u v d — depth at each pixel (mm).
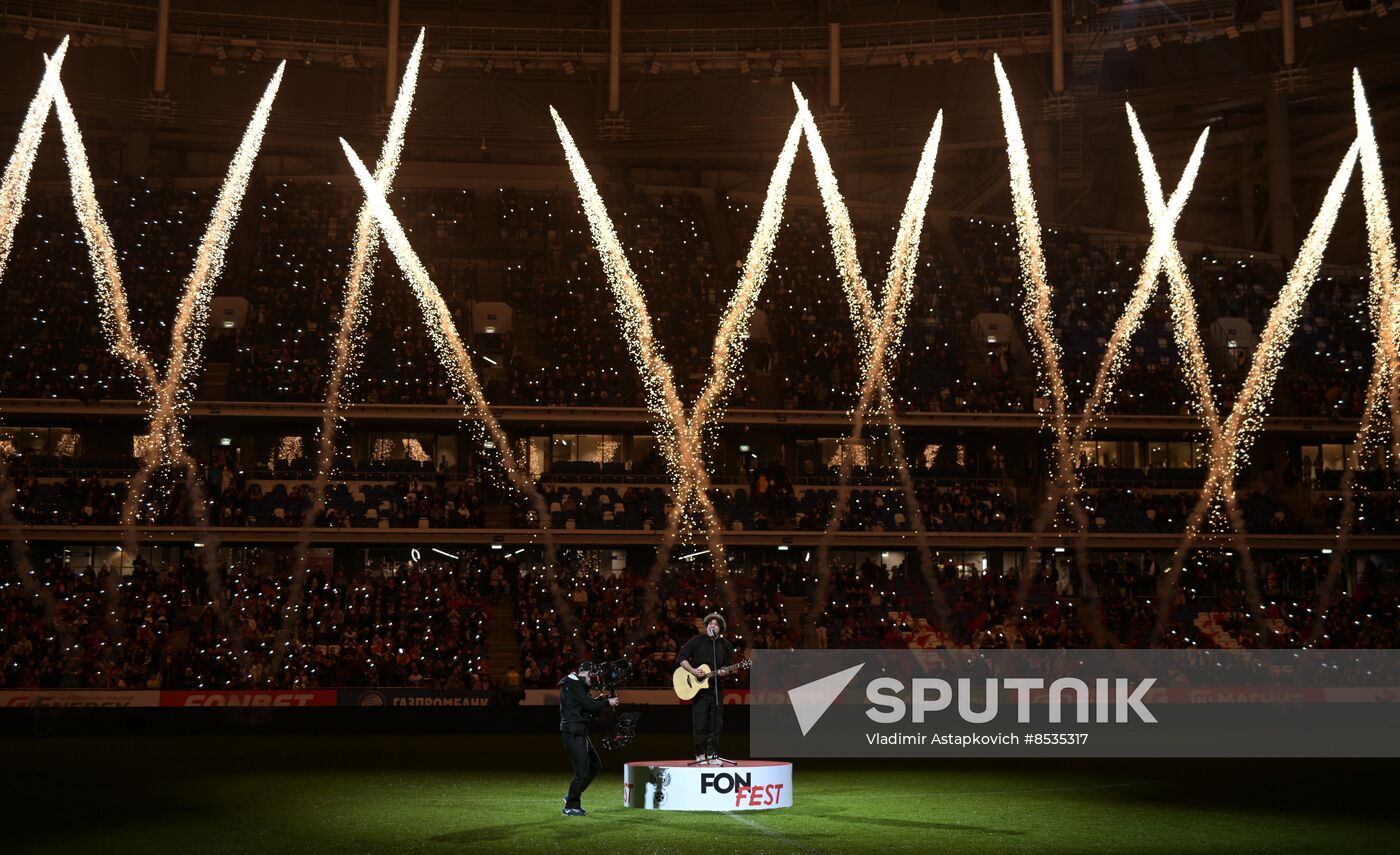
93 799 20859
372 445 57219
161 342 56188
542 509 53312
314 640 46281
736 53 65062
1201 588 53625
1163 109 68500
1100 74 71125
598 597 50562
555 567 54438
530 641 46781
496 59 64750
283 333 58562
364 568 53750
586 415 55688
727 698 41906
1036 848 15711
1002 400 57500
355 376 56375
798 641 48875
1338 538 53531
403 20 70125
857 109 72562
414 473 55781
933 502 55625
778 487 55500
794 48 66875
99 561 51938
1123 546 53906
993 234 69125
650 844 15602
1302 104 70562
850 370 58781
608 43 65312
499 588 51219
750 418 56438
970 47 63812
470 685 43719
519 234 67125
